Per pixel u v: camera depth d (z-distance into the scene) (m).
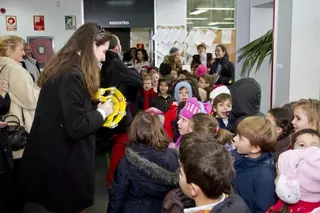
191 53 9.05
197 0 9.30
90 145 1.95
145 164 1.99
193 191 1.23
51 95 1.84
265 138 1.76
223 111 2.92
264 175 1.72
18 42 2.85
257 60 4.93
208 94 4.39
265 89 5.25
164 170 1.98
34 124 1.91
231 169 1.23
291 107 2.42
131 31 9.67
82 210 1.97
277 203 1.55
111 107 2.00
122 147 3.57
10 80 2.68
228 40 9.00
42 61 8.85
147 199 2.05
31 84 2.81
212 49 8.94
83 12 8.98
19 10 8.66
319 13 3.79
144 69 6.28
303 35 3.82
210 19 9.40
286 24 3.90
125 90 3.39
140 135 2.09
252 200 1.72
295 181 1.37
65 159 1.86
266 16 5.32
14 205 2.58
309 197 1.39
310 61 3.85
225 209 1.18
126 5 9.13
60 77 1.83
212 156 1.21
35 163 1.90
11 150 2.47
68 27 8.91
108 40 1.99
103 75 3.31
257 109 2.77
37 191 1.93
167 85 4.70
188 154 1.24
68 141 1.86
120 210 2.12
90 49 1.89
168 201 1.50
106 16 9.10
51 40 8.86
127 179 2.04
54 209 1.93
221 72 5.67
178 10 9.28
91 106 1.94
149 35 9.51
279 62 4.05
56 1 8.79
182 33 9.16
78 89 1.82
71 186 1.89
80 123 1.78
